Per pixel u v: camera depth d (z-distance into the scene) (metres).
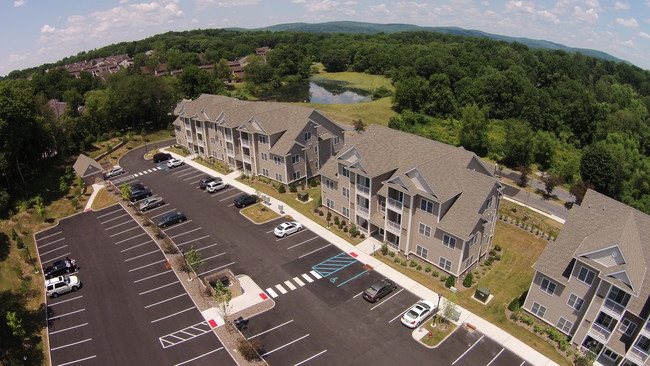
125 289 42.72
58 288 41.69
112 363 33.62
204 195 64.69
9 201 59.81
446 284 42.28
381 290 40.72
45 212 59.91
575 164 84.31
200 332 36.56
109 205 62.03
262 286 42.75
